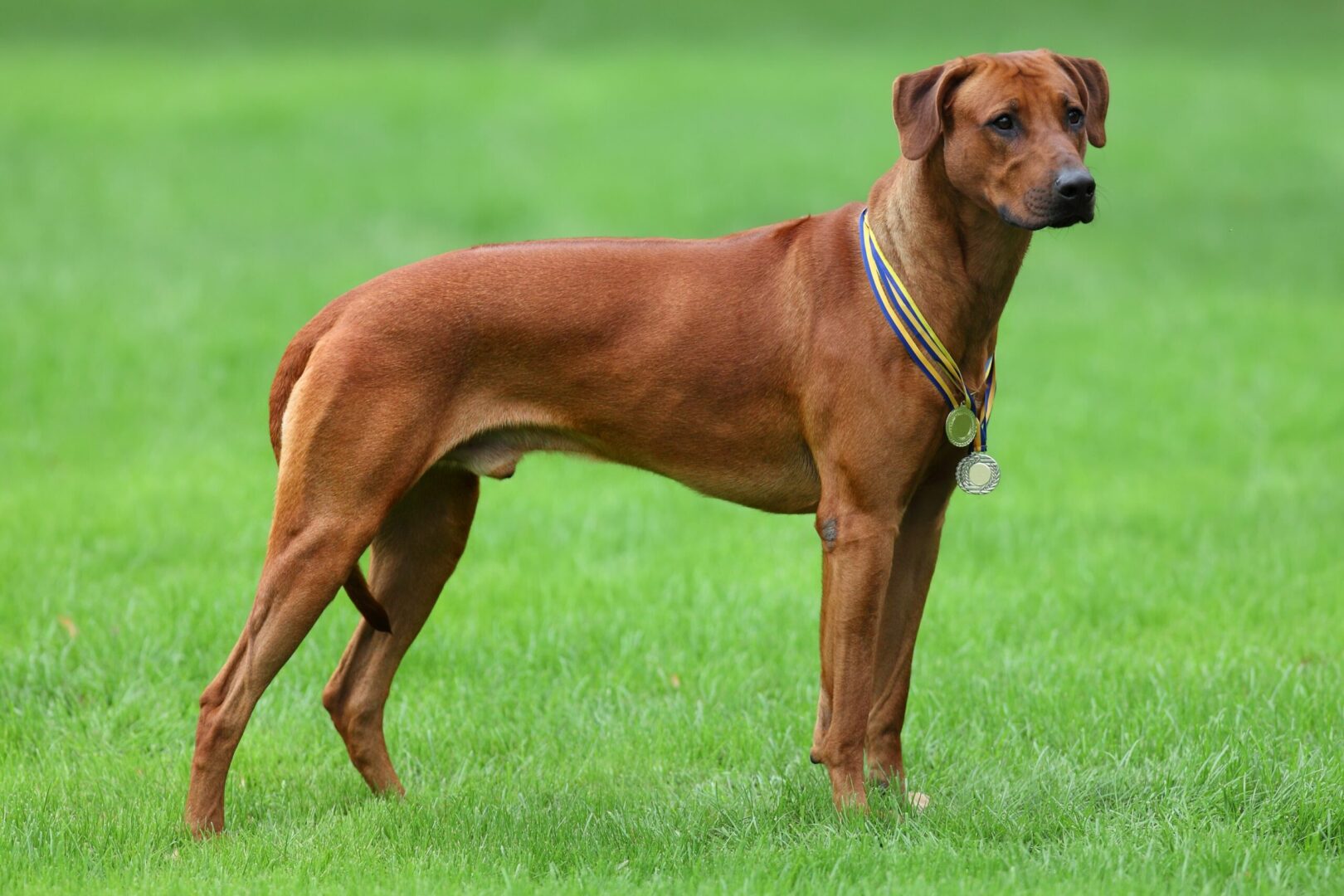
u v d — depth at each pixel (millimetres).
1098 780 8414
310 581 7762
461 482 8555
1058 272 25250
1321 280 24719
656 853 7652
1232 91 43562
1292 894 6910
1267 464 15391
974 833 7867
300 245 25922
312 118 37438
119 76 43500
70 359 18062
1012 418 17141
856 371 7711
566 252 8078
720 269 8062
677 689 10320
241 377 18094
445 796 8578
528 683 10391
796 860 7352
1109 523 13727
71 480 14242
